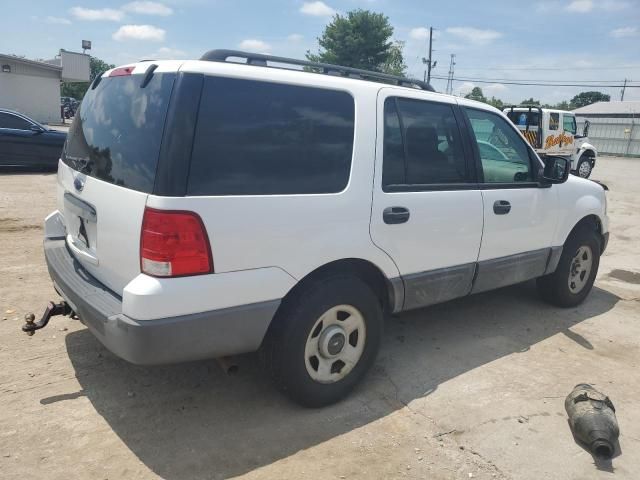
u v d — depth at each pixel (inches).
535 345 174.9
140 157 106.0
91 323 112.2
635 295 234.7
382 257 134.9
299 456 113.6
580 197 198.8
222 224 106.0
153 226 101.0
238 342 112.7
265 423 124.2
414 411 132.3
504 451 118.8
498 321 193.9
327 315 125.9
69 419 121.2
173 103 103.5
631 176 829.2
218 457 111.7
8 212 320.5
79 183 127.6
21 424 118.3
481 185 160.2
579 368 160.1
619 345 178.5
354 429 123.9
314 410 130.5
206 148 105.0
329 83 125.6
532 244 181.3
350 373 134.3
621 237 359.3
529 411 134.9
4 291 192.4
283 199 114.3
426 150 145.8
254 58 123.6
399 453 116.3
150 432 118.5
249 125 111.0
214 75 107.8
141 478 104.4
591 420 121.3
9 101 1201.4
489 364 159.3
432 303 153.3
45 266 222.4
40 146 496.4
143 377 140.6
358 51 1812.3
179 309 103.3
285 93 117.4
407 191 138.7
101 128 123.9
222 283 107.4
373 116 132.2
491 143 167.2
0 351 148.9
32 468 105.2
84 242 129.7
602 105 2017.7
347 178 125.7
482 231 160.4
